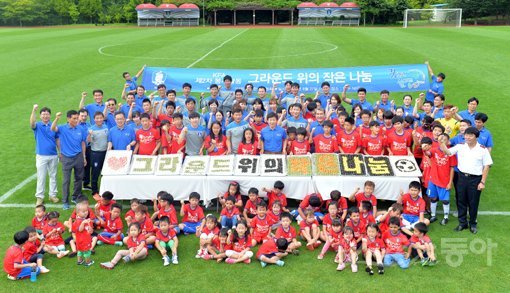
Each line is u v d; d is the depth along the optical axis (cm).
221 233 730
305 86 1422
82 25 6838
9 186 1027
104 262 721
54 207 925
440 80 1373
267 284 652
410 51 2752
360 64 2372
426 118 938
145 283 659
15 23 6969
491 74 2019
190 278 673
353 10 6103
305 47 3114
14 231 815
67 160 919
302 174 879
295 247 746
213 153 968
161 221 745
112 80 2086
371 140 938
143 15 6381
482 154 779
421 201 816
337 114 1043
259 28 5469
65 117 1543
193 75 1433
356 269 687
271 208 842
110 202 820
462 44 3031
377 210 894
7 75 2178
